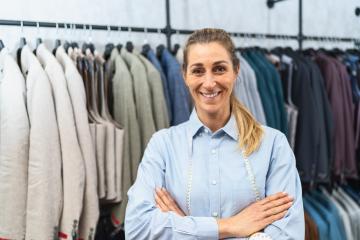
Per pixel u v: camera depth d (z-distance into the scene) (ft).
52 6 5.69
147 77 4.98
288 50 6.87
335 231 6.11
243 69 5.61
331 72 6.44
